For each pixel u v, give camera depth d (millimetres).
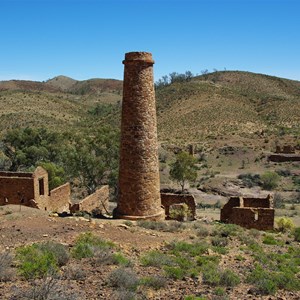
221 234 20953
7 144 69812
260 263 15062
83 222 18859
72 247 13688
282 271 14078
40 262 10664
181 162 52688
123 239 16656
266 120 117938
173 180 57281
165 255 14164
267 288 11172
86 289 9625
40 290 8344
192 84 166125
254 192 53125
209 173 65625
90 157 50625
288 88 172500
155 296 9859
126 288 9891
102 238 15992
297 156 71500
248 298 10484
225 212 29141
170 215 28031
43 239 14695
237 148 80625
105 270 11422
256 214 26828
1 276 9758
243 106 133750
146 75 21484
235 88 166875
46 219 18922
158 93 163375
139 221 21203
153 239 17484
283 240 22016
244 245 18938
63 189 31344
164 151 81375
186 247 16172
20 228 16375
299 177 61938
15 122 108625
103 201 31469
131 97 21469
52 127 107188
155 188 22203
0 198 27109
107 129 61594
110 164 51812
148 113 21656
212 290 10891
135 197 21766
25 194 26719
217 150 81750
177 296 9984
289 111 122812
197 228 22109
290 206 45656
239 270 13703
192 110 130500
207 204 46750
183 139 99375
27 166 60406
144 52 21312
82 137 68875
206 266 13250
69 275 10602
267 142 86062
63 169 51250
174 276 11859
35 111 127125
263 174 61531
